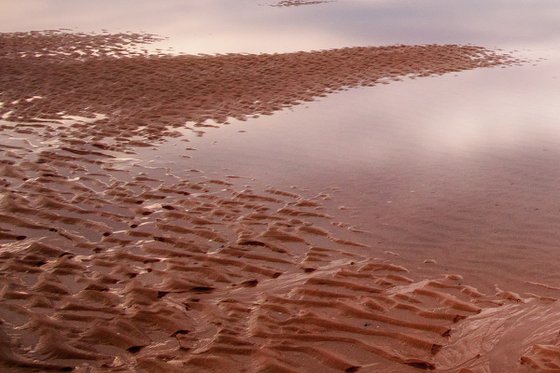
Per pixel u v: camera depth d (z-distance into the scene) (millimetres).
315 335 4547
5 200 6926
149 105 11477
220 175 8016
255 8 25922
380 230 6414
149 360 4219
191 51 16500
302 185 7660
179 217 6699
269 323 4688
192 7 26547
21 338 4426
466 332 4570
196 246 6023
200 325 4688
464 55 15430
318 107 11289
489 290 5188
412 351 4367
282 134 9750
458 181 7680
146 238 6203
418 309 4898
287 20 22406
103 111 11125
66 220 6547
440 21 21375
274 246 6047
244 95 12133
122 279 5371
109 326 4609
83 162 8438
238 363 4223
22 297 4965
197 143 9352
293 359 4277
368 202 7129
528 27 19672
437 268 5590
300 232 6363
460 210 6828
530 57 15117
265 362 4211
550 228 6297
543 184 7480
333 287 5254
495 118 10320
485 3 25594
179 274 5453
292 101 11703
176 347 4398
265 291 5199
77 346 4363
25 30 20531
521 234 6203
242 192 7434
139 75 13750
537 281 5309
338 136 9609
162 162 8500
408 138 9438
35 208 6805
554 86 12289
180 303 4992
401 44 17109
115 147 9133
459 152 8742
